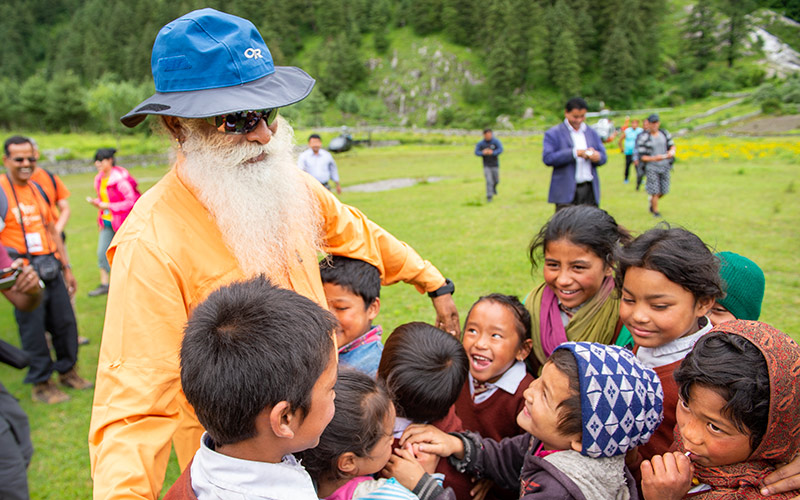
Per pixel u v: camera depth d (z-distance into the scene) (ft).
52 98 253.44
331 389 4.12
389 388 6.43
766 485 4.74
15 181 15.19
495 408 7.42
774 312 16.76
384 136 218.18
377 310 8.15
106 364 5.17
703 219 30.48
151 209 5.74
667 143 32.22
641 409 5.10
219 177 5.88
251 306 3.87
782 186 41.68
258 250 6.08
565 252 7.23
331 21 392.06
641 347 6.35
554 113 294.66
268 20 381.60
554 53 306.55
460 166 83.97
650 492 4.91
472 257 25.95
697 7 313.32
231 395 3.59
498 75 301.02
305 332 3.80
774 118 169.27
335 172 36.91
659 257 5.67
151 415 5.07
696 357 4.82
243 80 5.58
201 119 5.81
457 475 6.64
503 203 42.29
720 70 297.53
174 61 5.52
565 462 5.29
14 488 7.16
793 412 4.54
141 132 194.08
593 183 23.89
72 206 55.52
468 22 367.04
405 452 6.01
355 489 5.27
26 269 9.56
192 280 5.80
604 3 328.29
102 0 430.61
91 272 29.22
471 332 7.54
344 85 352.69
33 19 452.76
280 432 3.70
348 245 7.86
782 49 306.76
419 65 359.05
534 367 8.08
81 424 14.34
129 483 4.52
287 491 3.93
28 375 15.51
